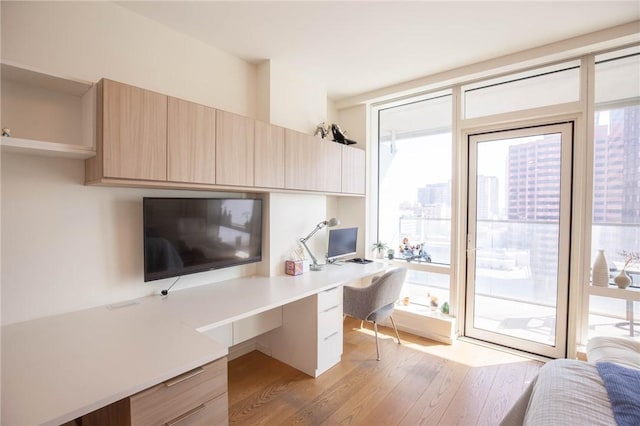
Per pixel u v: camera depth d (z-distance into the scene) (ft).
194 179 6.23
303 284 7.99
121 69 6.35
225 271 8.38
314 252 10.37
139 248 6.64
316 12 6.60
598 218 8.08
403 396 7.05
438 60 8.93
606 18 6.81
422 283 11.38
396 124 12.18
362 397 7.00
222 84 8.21
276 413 6.46
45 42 5.44
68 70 5.68
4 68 4.58
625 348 5.74
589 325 8.21
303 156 8.80
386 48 8.21
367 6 6.42
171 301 6.46
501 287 9.68
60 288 5.60
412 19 6.88
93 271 6.00
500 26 7.16
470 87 10.00
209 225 7.33
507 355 9.02
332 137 11.02
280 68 9.07
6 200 5.05
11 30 5.12
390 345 9.72
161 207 6.46
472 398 6.97
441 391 7.24
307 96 9.95
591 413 3.63
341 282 8.41
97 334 4.73
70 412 2.93
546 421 3.63
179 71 7.30
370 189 12.34
